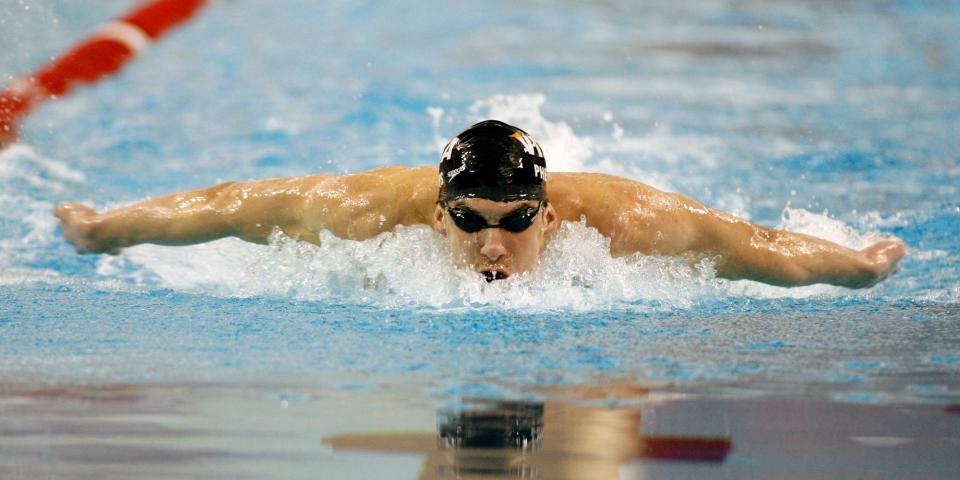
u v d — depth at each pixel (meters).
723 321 9.73
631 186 11.55
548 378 7.59
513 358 8.18
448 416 6.67
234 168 18.98
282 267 11.73
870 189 17.62
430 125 22.84
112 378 7.60
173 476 5.71
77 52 26.16
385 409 6.83
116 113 23.44
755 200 17.08
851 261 11.67
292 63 30.23
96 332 9.05
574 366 7.93
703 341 8.87
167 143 20.97
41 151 19.77
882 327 9.50
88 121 22.55
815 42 34.72
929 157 19.94
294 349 8.46
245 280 11.68
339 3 41.47
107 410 6.86
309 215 11.74
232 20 37.03
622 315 9.93
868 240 12.74
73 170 18.48
